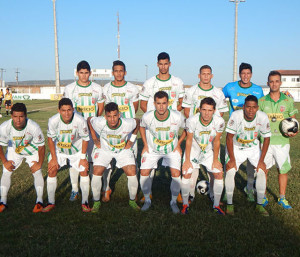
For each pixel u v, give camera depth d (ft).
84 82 17.74
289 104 15.64
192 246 11.07
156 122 14.49
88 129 15.57
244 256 10.49
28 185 18.02
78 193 17.07
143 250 10.79
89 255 10.44
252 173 16.03
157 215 13.93
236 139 15.12
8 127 14.14
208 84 17.44
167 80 18.20
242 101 17.67
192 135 14.65
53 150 14.84
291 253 10.61
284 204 14.97
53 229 12.35
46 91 194.49
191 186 15.93
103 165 14.67
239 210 14.55
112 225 12.76
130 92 18.31
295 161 23.91
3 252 10.61
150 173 16.47
